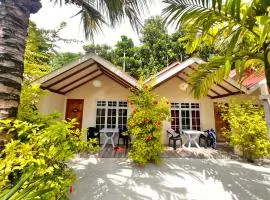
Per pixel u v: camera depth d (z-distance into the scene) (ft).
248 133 22.66
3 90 8.21
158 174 18.78
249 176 18.58
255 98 27.58
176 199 13.99
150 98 23.07
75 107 34.76
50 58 21.90
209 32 13.09
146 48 83.76
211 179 17.76
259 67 15.02
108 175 18.19
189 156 25.31
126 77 25.05
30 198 5.48
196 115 35.40
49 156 8.70
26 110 13.57
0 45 8.47
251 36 12.46
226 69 12.19
